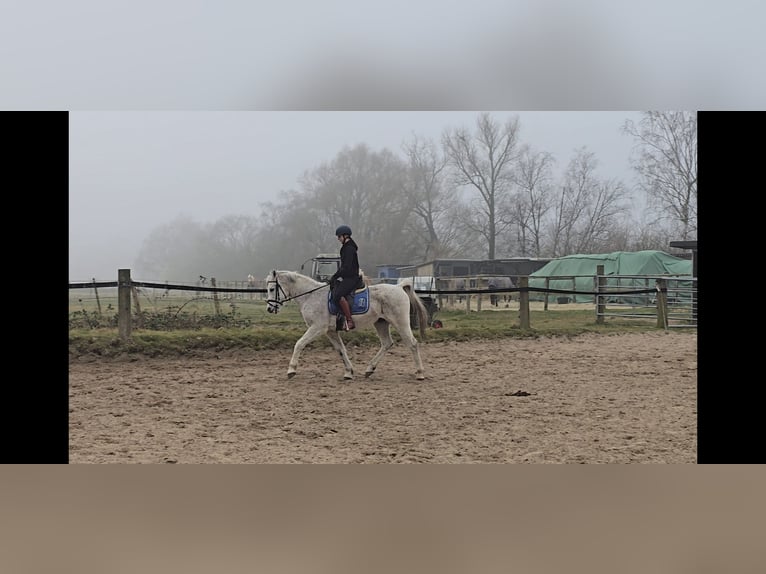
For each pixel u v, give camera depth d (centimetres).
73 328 1262
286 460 555
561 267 3023
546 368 1073
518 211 4941
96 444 602
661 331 1664
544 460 560
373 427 671
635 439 631
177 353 1116
